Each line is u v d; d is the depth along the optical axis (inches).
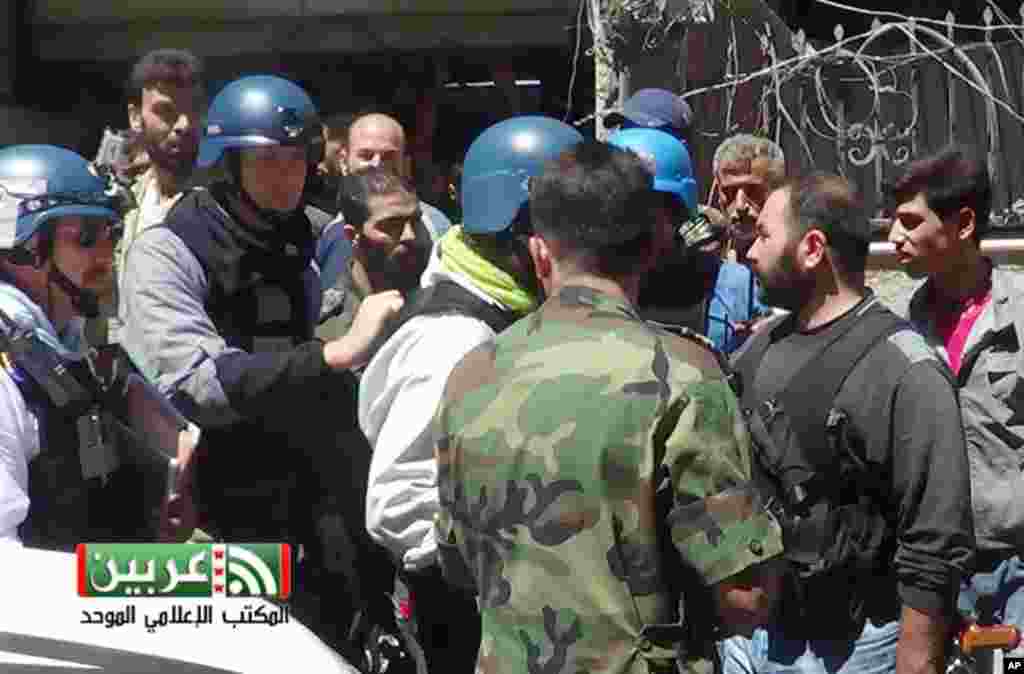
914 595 140.0
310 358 161.2
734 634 111.5
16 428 139.4
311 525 169.2
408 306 153.0
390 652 165.2
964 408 173.9
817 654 145.7
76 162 152.0
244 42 310.2
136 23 311.0
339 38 308.2
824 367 144.5
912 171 172.6
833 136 232.8
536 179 118.3
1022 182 228.8
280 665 110.8
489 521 113.5
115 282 191.6
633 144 170.6
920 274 174.9
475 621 151.5
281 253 170.4
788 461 144.9
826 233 145.9
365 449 169.3
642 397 110.2
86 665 106.0
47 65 314.5
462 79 311.9
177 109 217.2
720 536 108.4
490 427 113.7
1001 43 231.3
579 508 110.3
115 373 149.7
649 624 110.3
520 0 301.6
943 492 138.9
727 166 205.6
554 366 112.9
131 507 151.7
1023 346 171.0
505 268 148.3
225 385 161.8
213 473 166.9
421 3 303.1
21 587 113.0
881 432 141.9
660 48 227.8
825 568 142.9
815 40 289.7
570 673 110.2
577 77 303.1
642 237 116.8
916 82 231.8
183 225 168.4
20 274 148.6
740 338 189.6
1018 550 173.5
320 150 174.7
